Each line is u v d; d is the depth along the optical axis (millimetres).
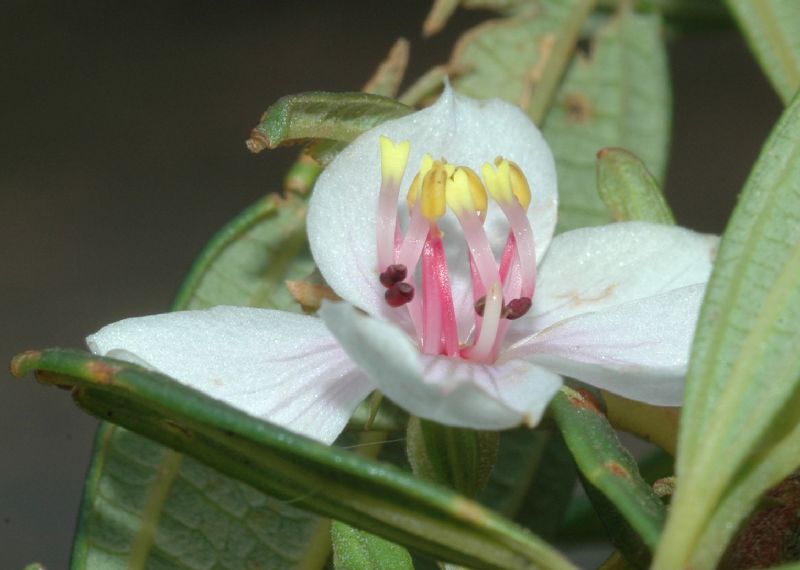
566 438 87
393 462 105
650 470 111
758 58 109
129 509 102
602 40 122
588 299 97
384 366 85
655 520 83
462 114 99
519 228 96
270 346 93
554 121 121
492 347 94
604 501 87
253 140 93
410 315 97
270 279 110
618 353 93
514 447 110
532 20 121
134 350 92
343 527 89
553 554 80
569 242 98
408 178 98
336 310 84
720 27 121
